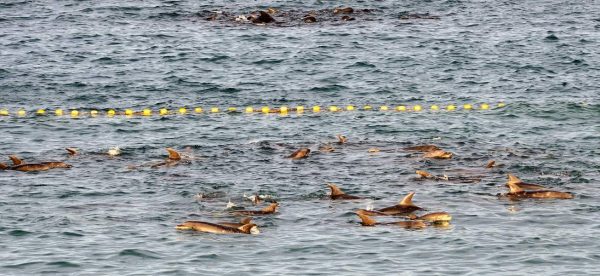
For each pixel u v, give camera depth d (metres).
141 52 182.62
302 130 129.25
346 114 140.00
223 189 98.38
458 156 113.56
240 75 165.12
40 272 73.06
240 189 98.38
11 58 176.38
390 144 120.62
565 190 98.00
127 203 93.12
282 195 96.25
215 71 168.00
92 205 92.38
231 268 73.94
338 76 164.62
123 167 108.44
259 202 93.75
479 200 94.25
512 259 76.12
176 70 168.12
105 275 72.31
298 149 117.25
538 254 77.25
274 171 106.25
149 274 72.44
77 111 141.62
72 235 82.38
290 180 102.19
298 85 158.75
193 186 99.44
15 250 78.31
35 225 85.38
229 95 152.12
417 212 89.69
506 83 160.00
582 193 96.75
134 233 83.12
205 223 84.12
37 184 100.25
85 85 157.62
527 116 136.38
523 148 117.31
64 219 87.31
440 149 115.56
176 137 125.12
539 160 111.00
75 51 183.25
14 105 145.00
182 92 154.00
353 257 76.75
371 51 183.88
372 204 93.00
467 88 156.75
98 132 128.50
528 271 73.19
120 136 126.06
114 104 146.25
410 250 78.56
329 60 176.50
